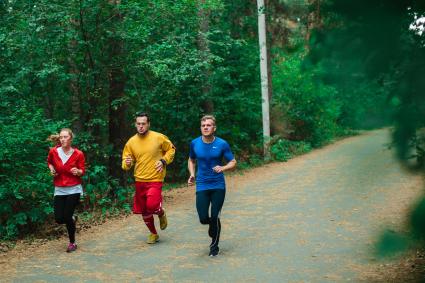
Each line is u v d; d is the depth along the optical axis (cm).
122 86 1080
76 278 529
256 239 678
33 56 1012
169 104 1409
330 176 1173
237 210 897
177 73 1131
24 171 790
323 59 174
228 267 551
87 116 1072
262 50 1688
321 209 852
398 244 173
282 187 1133
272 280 496
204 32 1339
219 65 1568
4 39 924
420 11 162
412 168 165
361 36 167
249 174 1426
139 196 677
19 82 975
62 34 968
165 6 1063
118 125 1091
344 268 520
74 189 654
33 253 647
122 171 1096
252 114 1756
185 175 1484
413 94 161
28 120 893
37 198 795
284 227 742
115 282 511
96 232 766
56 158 648
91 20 1012
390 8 160
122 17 1045
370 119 170
